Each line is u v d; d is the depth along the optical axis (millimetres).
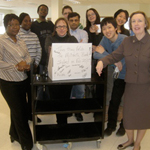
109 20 1931
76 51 1698
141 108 1729
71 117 2773
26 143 1885
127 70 1736
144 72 1626
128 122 1804
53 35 2201
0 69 1646
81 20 9922
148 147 2051
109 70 2463
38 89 2326
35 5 9727
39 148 1890
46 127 2129
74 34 2623
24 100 1865
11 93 1735
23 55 1786
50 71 1777
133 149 1928
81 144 2111
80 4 9164
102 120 1891
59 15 6961
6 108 3072
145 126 1780
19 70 1632
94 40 2754
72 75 1762
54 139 1887
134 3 8375
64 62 1698
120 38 2018
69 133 2010
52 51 1642
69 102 2029
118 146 2010
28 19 2418
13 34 1708
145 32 1625
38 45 2562
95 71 2021
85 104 1973
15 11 11961
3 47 1638
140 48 1620
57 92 2135
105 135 2260
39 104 1952
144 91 1682
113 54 1798
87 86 2615
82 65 1761
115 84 2199
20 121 1818
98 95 2020
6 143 2098
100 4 9156
